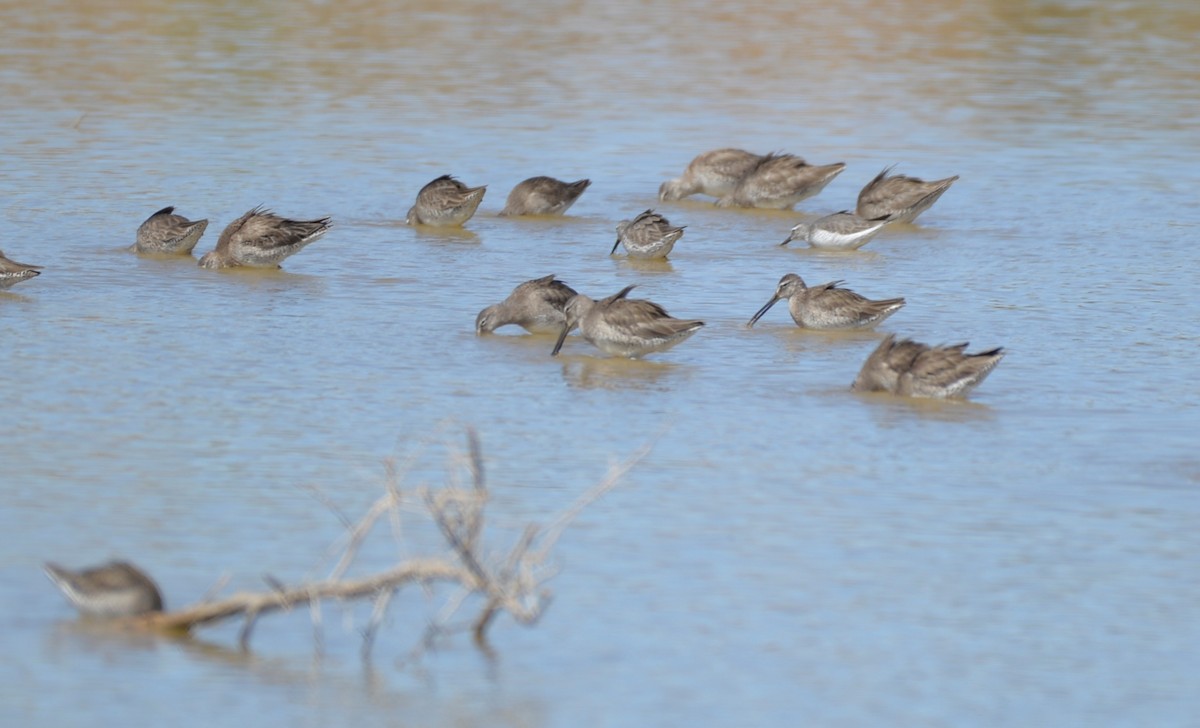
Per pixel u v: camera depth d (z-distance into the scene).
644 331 21.25
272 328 22.28
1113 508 16.25
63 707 12.00
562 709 12.15
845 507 16.12
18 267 23.38
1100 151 35.78
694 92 40.88
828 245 28.50
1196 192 32.41
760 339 22.83
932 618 13.73
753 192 32.06
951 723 12.01
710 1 53.81
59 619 13.48
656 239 27.17
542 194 30.47
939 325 23.42
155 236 26.16
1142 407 19.56
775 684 12.56
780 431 18.47
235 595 13.08
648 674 12.70
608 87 41.16
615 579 14.35
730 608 13.82
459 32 47.81
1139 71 44.50
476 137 35.78
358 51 44.62
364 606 14.03
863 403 19.67
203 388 19.39
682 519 15.70
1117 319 23.70
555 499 16.08
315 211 29.61
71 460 16.80
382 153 34.06
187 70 41.41
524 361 21.33
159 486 16.16
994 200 31.81
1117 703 12.39
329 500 15.88
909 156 35.12
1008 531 15.62
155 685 12.40
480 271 26.25
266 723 11.84
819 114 38.91
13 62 41.34
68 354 20.61
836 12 52.28
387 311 23.55
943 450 17.88
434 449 17.42
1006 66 44.94
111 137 34.31
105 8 49.25
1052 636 13.46
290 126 36.00
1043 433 18.53
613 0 53.66
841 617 13.71
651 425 18.56
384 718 11.95
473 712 12.08
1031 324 23.45
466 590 13.10
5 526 15.08
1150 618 13.83
